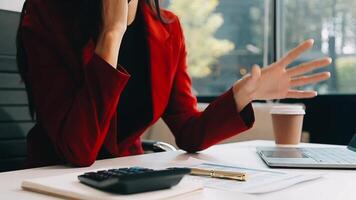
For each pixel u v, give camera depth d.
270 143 1.37
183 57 1.42
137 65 1.27
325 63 1.02
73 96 0.99
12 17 1.49
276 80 1.05
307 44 1.02
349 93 2.23
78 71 1.02
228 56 2.68
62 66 1.03
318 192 0.65
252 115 1.10
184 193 0.59
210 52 2.70
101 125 0.96
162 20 1.32
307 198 0.61
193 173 0.75
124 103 1.23
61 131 0.95
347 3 2.37
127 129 1.23
